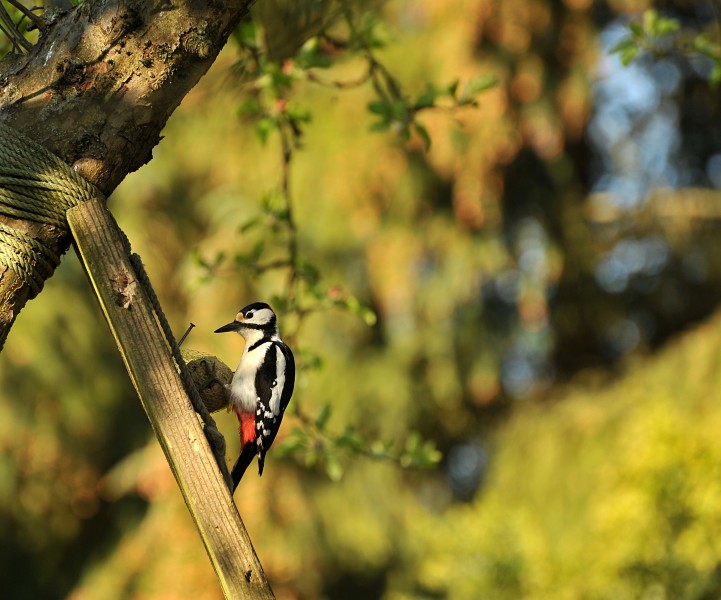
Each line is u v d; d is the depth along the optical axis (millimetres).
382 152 15742
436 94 7059
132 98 4234
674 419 9703
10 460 16344
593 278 18922
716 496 9344
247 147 15625
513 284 18062
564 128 16219
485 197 16125
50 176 4176
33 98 4219
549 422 16578
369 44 7211
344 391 17141
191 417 4367
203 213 15898
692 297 19562
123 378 17266
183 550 15586
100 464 17047
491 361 18156
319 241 16016
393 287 16469
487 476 17406
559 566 9789
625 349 19734
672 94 19672
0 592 17094
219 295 15266
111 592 15969
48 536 17000
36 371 16359
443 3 15711
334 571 17031
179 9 4262
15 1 4305
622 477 9758
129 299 4332
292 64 7121
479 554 9969
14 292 4148
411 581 17031
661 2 17969
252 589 4297
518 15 15758
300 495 16703
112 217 4297
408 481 18328
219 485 4344
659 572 9492
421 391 17859
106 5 4262
